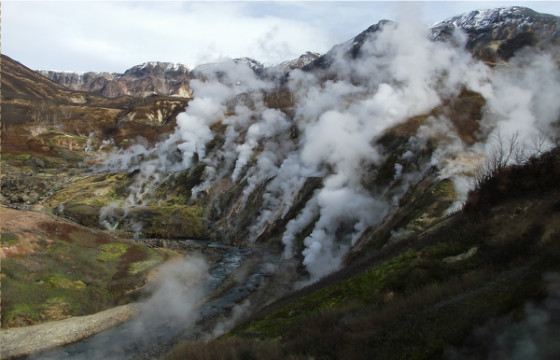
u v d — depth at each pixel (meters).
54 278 53.72
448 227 33.69
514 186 31.12
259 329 30.77
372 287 29.16
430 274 26.52
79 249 62.56
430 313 20.30
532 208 27.05
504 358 14.47
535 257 21.00
